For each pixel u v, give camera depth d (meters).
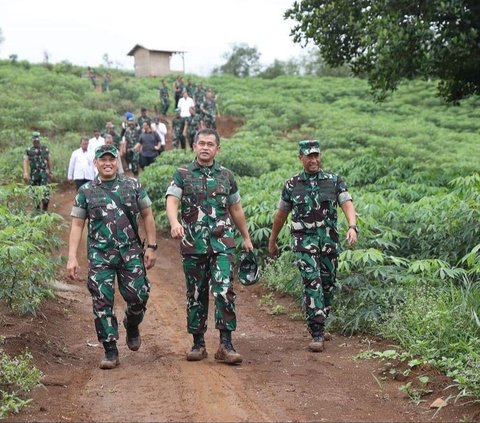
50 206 16.78
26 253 7.02
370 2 12.55
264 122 28.38
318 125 28.00
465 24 11.60
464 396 5.06
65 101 32.50
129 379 5.66
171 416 4.72
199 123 22.09
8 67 44.66
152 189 14.81
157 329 7.68
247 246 6.36
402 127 27.84
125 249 6.02
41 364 5.98
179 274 11.02
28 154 14.80
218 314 6.05
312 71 58.88
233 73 60.91
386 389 5.45
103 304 5.96
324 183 6.74
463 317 6.30
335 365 6.15
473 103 37.22
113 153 6.03
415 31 11.38
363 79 46.47
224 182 6.18
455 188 10.51
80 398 5.18
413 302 6.85
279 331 7.68
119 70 53.53
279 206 6.90
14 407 4.69
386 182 12.08
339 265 7.03
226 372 5.79
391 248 8.67
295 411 4.86
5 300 7.57
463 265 7.94
